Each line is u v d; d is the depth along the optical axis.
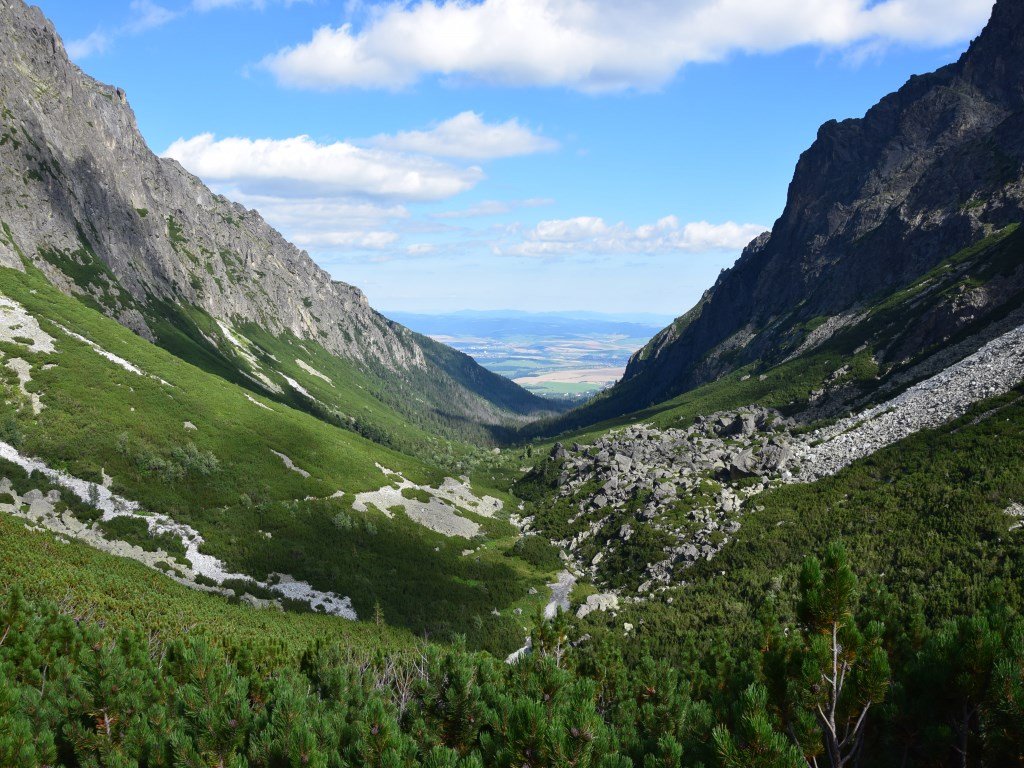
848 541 77.56
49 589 48.34
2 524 68.56
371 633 82.38
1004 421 91.56
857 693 13.71
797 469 115.12
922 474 88.50
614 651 29.50
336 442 158.38
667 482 128.12
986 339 140.38
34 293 159.38
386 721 16.03
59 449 104.69
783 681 14.47
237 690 18.94
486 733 16.70
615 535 117.94
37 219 198.88
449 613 97.75
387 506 136.50
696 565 93.12
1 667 20.33
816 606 14.32
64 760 18.28
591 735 14.11
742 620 71.94
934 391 119.81
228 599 85.62
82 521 91.50
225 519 107.50
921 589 61.41
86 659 20.17
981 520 70.00
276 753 15.95
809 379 190.38
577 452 180.38
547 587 110.19
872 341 187.88
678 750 13.63
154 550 91.81
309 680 25.84
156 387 140.25
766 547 88.06
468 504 156.12
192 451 121.75
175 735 17.00
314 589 97.00
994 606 14.77
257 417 151.00
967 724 12.85
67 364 132.25
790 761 11.68
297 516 117.44
